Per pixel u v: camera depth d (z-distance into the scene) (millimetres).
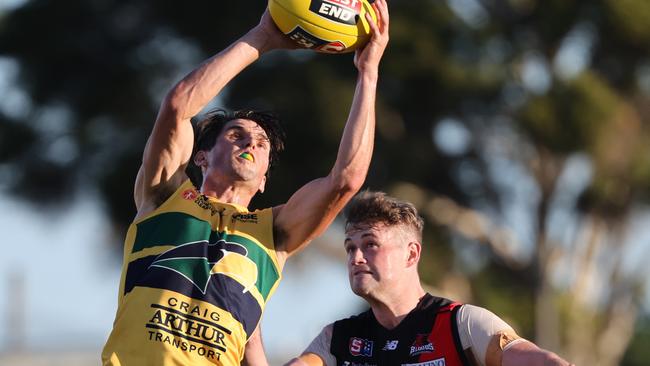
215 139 24172
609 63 89750
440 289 92000
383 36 23672
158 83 94438
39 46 93500
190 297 22141
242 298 22422
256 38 23641
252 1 89875
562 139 85625
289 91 83750
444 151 91125
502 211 93750
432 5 87875
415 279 24625
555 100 85438
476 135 90625
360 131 23297
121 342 21938
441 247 91875
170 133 23078
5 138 94688
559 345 95500
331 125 82500
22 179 96125
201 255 22484
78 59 93625
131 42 93938
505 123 89688
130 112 93500
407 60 85500
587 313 97562
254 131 24141
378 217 24359
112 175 90938
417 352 23891
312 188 23484
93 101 92938
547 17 85812
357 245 24391
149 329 21812
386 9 23766
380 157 87688
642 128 91188
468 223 92500
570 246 95250
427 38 86062
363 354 24547
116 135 94625
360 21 23531
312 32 23375
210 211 23125
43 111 95375
